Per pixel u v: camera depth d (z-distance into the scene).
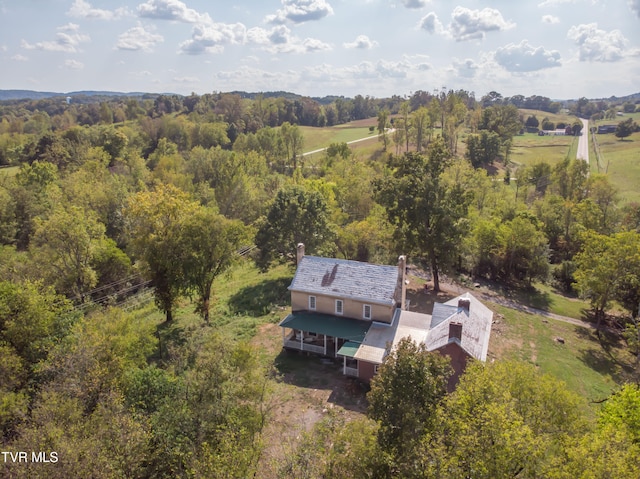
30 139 125.75
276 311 49.88
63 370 26.38
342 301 41.75
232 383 23.58
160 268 45.19
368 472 18.09
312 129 186.88
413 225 54.81
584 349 45.28
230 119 180.38
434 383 19.50
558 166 93.94
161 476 20.28
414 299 54.16
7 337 30.12
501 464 16.72
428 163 55.78
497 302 55.62
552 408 21.77
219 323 47.62
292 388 35.19
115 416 21.17
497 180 105.69
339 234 63.88
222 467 18.23
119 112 195.38
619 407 24.84
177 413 21.73
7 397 23.80
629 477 16.39
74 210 51.34
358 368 36.19
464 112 135.00
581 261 53.28
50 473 17.41
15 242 71.56
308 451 19.16
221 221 45.69
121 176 90.69
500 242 64.00
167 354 38.62
